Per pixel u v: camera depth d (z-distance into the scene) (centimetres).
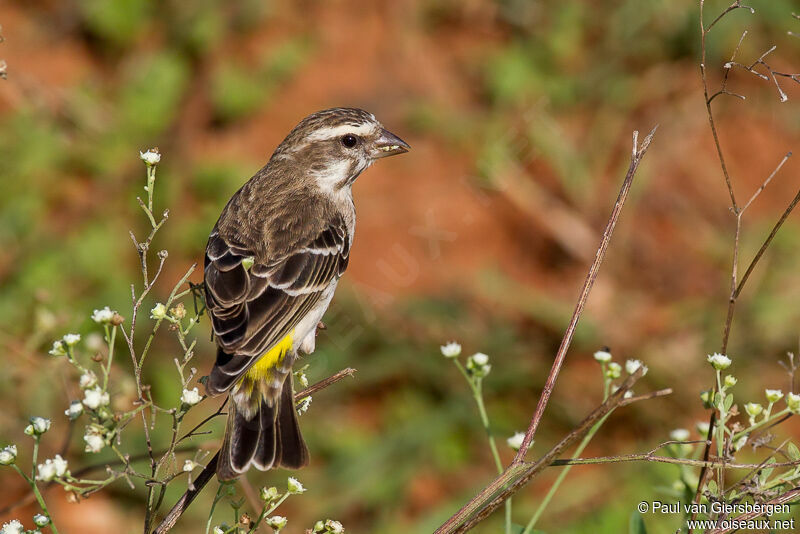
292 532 1084
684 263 1426
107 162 1473
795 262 1375
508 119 1547
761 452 1069
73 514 1071
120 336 1179
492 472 1163
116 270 1327
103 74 1622
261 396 712
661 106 1583
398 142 905
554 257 1441
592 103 1587
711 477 653
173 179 1440
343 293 1320
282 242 806
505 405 1234
